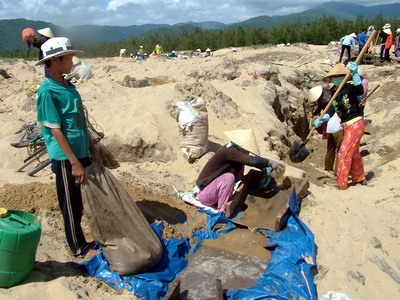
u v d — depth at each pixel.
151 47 38.19
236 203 5.16
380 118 12.15
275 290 3.90
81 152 3.81
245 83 11.82
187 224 5.02
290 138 10.14
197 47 36.25
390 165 7.45
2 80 12.40
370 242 4.77
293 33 33.34
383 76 15.89
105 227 3.82
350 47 17.16
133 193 5.36
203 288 3.99
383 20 35.25
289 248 4.48
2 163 6.04
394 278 4.45
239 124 8.70
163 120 7.29
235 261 4.40
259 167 5.14
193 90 8.91
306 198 5.55
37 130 6.18
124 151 6.37
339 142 7.27
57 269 3.75
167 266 4.15
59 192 3.87
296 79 14.61
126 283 3.79
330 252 4.61
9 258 3.22
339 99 6.62
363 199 6.30
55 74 3.64
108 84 9.30
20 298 3.21
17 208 4.68
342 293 3.98
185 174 6.31
